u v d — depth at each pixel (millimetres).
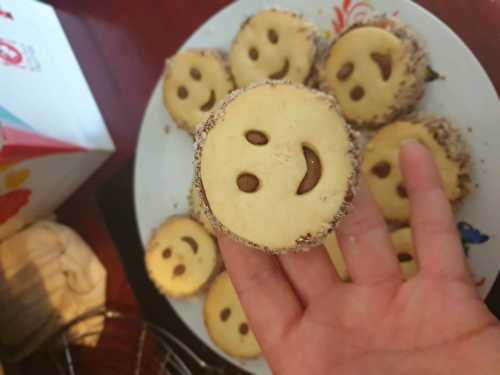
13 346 257
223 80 235
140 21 273
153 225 254
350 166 153
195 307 245
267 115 156
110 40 278
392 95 207
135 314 268
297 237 153
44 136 214
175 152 250
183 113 241
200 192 162
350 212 167
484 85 197
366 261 166
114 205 278
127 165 276
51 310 261
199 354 253
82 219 282
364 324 159
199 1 260
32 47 242
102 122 275
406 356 147
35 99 224
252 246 158
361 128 221
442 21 215
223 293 233
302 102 156
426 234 160
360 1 216
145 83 272
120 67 276
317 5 226
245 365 229
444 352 142
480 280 194
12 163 198
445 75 205
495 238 194
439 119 205
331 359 157
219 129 159
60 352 268
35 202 250
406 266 203
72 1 284
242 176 156
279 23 225
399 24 207
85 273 267
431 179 164
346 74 215
